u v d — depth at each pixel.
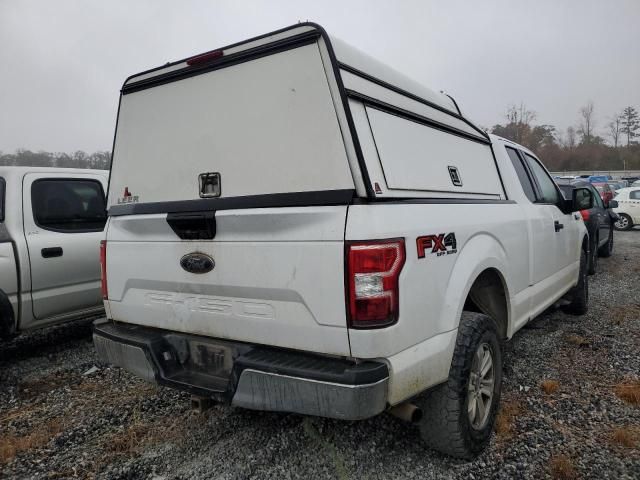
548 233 4.30
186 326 2.71
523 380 3.78
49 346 5.17
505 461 2.72
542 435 2.96
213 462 2.80
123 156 3.04
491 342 2.87
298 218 2.21
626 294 6.66
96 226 5.14
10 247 4.35
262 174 2.42
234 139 2.53
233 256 2.43
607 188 19.16
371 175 2.21
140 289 2.91
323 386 2.08
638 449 2.78
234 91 2.53
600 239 9.16
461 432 2.58
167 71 2.79
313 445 2.94
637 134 74.19
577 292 5.43
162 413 3.46
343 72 2.27
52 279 4.62
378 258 2.08
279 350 2.38
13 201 4.50
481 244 2.96
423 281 2.33
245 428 3.18
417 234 2.32
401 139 2.58
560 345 4.56
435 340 2.43
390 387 2.15
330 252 2.12
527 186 4.29
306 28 2.28
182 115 2.74
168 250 2.71
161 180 2.84
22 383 4.16
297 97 2.31
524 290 3.76
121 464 2.83
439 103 3.30
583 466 2.64
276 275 2.29
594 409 3.27
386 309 2.11
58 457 2.95
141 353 2.76
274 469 2.70
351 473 2.64
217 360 2.61
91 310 5.02
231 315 2.50
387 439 2.97
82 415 3.50
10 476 2.77
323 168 2.24
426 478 2.58
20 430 3.32
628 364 4.02
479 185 3.41
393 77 2.77
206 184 2.63
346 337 2.12
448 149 3.12
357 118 2.25
